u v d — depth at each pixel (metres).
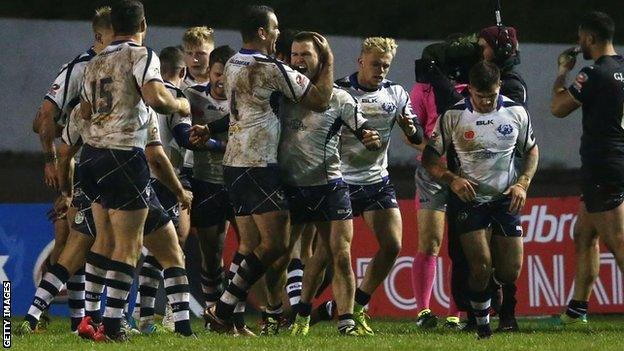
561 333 32.84
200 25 62.06
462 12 65.00
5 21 56.06
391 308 42.59
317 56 30.41
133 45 27.38
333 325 38.53
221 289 36.12
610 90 33.47
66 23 56.72
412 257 42.88
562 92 34.25
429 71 35.44
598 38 34.00
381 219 33.69
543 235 43.50
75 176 32.50
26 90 55.50
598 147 33.75
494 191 31.42
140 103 27.36
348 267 31.42
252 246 30.83
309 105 29.69
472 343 28.06
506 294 33.75
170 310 34.69
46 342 27.86
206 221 35.50
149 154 30.28
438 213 36.75
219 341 27.83
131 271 27.75
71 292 33.22
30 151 54.56
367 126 31.38
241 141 29.77
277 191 29.80
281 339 28.70
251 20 30.12
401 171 54.38
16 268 41.88
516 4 65.75
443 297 42.53
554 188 47.47
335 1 64.50
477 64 31.41
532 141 31.86
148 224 29.56
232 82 29.95
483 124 31.36
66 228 35.56
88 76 27.72
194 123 35.22
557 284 43.38
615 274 43.34
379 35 63.25
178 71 33.56
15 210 42.16
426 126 36.34
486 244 30.95
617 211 33.84
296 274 34.62
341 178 31.56
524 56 58.56
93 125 27.50
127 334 29.75
